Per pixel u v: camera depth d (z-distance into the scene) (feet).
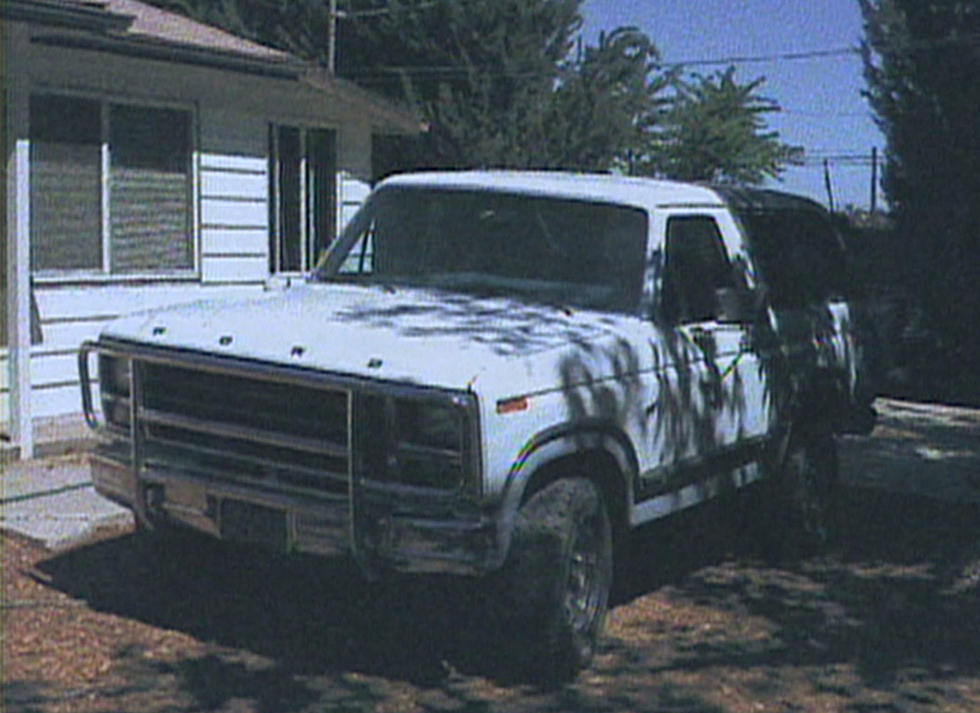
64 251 35.70
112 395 21.50
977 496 33.94
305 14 94.07
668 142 118.01
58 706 17.70
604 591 20.34
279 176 43.68
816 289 28.09
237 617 21.84
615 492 20.68
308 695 18.52
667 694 19.36
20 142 31.53
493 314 21.24
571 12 90.48
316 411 18.84
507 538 18.22
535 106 89.35
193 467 20.12
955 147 53.67
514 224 23.53
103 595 22.56
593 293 22.39
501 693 19.01
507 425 18.13
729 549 28.37
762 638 22.41
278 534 19.13
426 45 89.45
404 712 18.06
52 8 29.35
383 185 25.26
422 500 18.10
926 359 55.83
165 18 43.80
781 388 25.46
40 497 28.25
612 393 20.12
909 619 23.84
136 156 37.65
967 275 54.24
